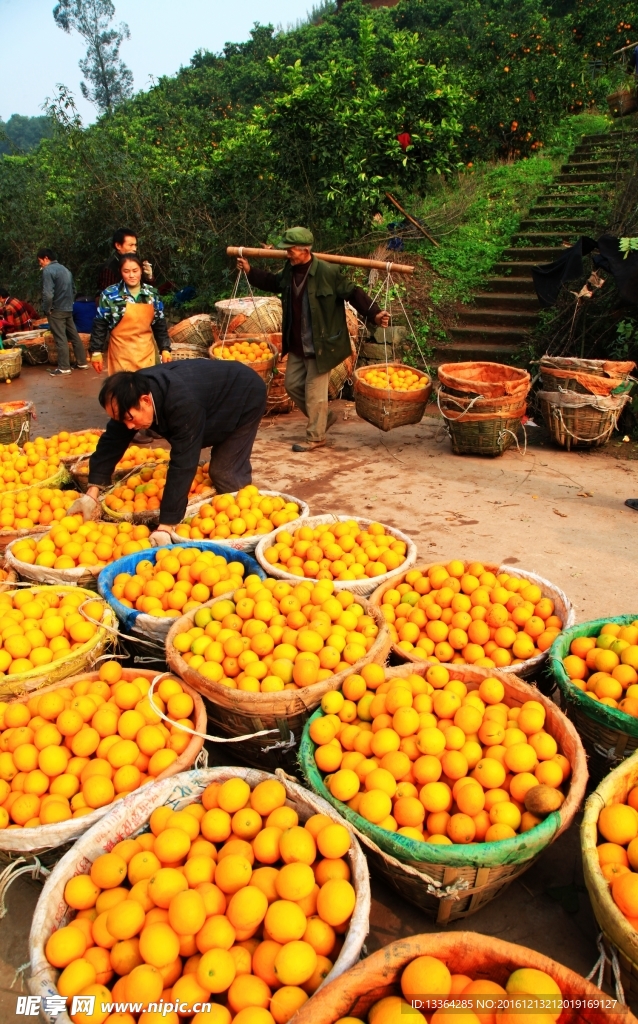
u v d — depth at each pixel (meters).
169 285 13.13
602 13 17.61
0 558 4.04
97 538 3.85
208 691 2.57
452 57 16.53
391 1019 1.50
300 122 9.40
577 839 2.53
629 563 4.16
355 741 2.37
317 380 6.28
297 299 6.07
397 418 6.21
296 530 3.84
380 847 2.01
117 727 2.46
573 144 13.68
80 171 14.30
